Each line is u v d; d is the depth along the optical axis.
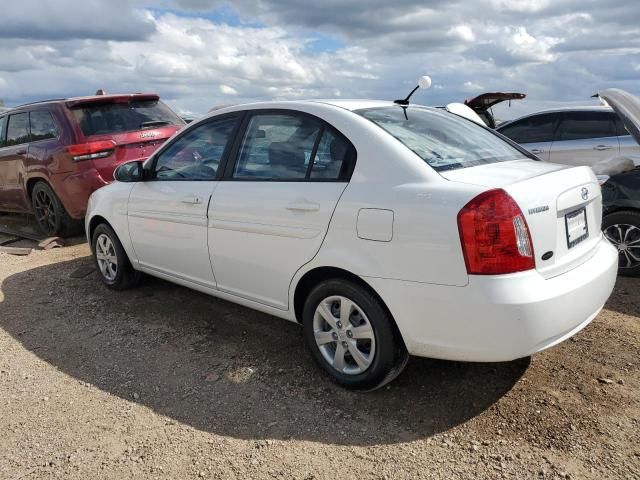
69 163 6.32
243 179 3.55
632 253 4.86
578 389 3.07
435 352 2.74
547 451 2.60
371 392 3.15
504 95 9.20
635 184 4.77
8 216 8.93
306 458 2.65
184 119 7.51
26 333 4.24
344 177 3.00
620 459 2.52
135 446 2.80
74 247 6.69
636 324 3.86
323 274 3.16
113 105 6.71
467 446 2.66
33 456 2.76
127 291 4.98
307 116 3.30
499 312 2.49
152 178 4.34
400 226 2.69
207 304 4.59
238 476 2.55
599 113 7.95
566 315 2.63
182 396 3.24
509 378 3.21
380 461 2.60
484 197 2.51
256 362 3.58
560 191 2.75
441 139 3.21
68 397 3.29
